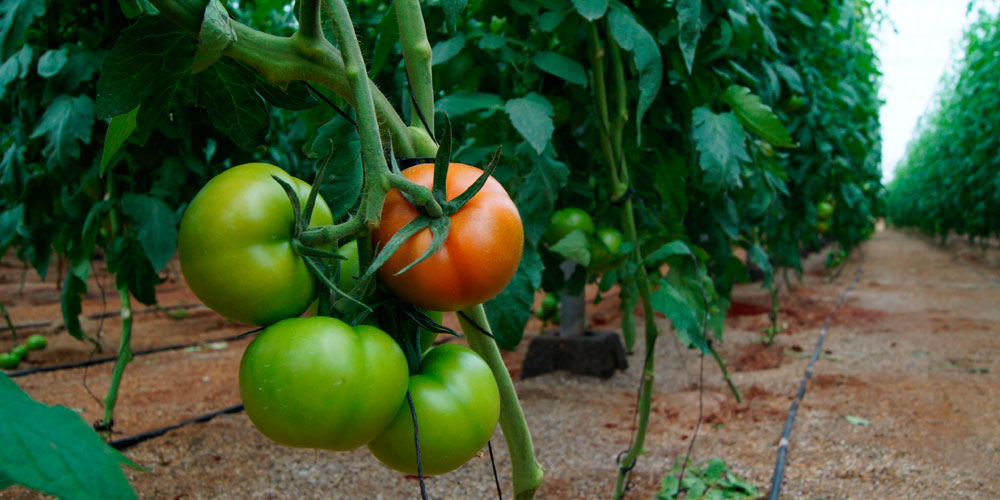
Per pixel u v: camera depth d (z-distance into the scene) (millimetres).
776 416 2428
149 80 688
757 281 6309
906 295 5824
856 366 3211
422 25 739
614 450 2115
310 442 637
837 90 3695
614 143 1401
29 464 522
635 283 1428
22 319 4637
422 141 721
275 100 731
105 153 730
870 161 6148
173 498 1764
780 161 3213
